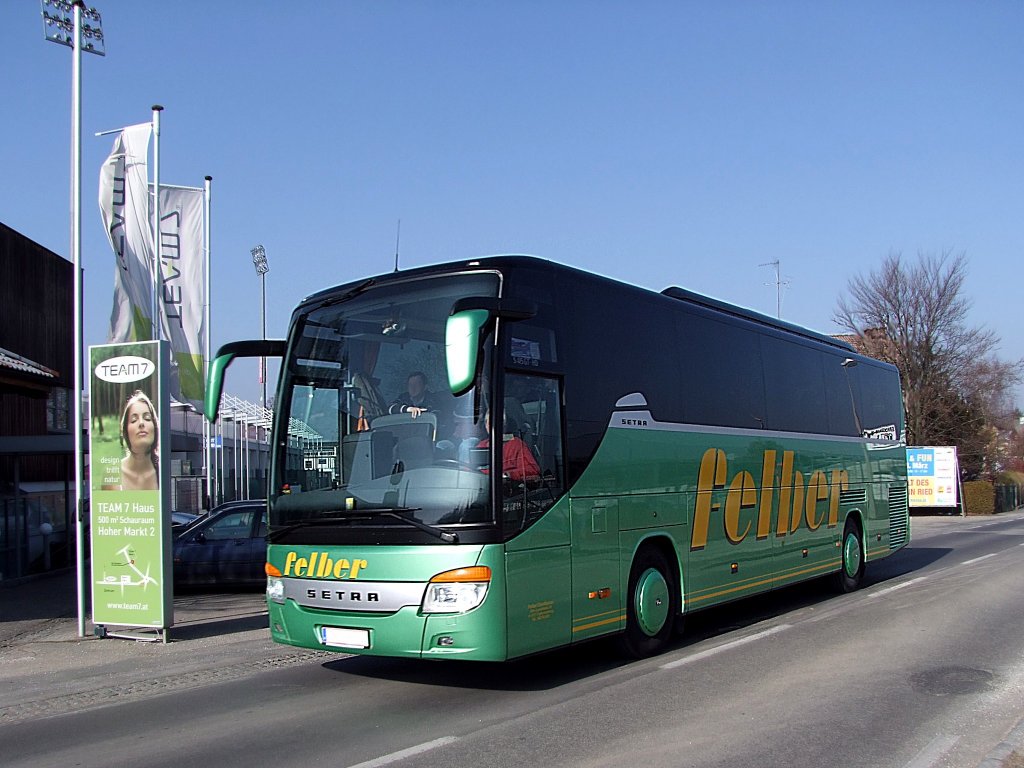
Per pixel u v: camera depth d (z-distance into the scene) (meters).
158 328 20.72
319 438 8.12
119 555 11.29
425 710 7.48
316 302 8.65
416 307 8.04
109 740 6.88
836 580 14.30
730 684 8.17
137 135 20.59
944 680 8.25
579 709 7.36
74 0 13.09
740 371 11.55
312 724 7.13
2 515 18.14
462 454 7.42
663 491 9.66
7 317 19.48
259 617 13.01
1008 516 48.31
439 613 7.23
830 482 13.78
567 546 8.11
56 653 10.77
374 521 7.57
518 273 8.06
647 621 9.27
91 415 11.44
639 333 9.65
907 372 52.69
